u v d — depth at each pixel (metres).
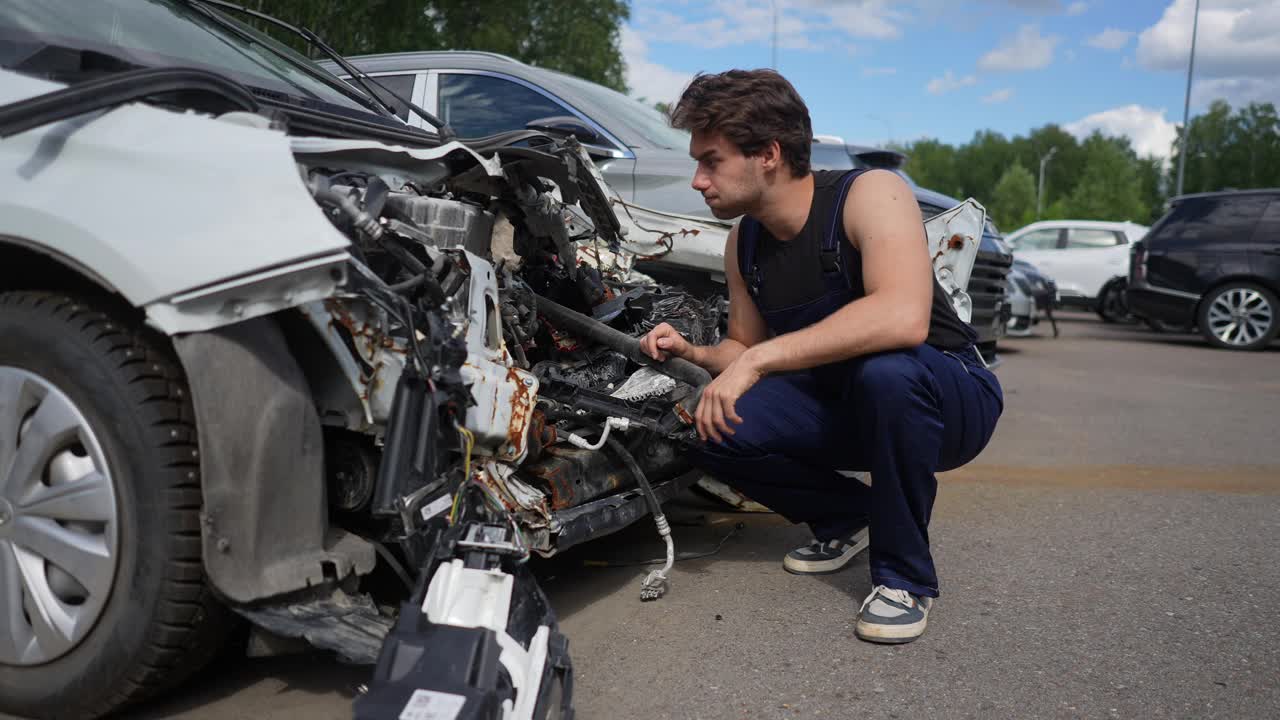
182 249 1.66
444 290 1.94
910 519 2.36
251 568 1.72
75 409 1.74
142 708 1.89
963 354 2.58
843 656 2.24
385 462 1.71
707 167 2.40
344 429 2.03
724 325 3.82
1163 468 4.44
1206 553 3.09
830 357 2.31
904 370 2.30
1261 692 2.05
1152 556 3.05
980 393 2.54
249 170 1.70
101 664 1.73
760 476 2.76
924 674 2.14
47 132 1.83
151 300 1.65
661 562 2.97
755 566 2.95
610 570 2.89
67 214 1.73
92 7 2.47
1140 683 2.10
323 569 1.86
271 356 1.79
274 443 1.76
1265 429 5.52
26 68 2.03
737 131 2.31
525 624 1.65
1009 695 2.04
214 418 1.68
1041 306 12.12
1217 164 69.50
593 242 3.20
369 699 1.43
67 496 1.75
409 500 1.71
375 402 1.84
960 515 3.58
